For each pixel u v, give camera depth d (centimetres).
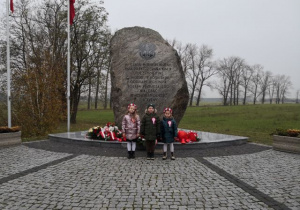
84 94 3061
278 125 2075
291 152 918
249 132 1681
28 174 636
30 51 2112
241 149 988
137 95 1110
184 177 620
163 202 474
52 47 1900
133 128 814
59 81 1591
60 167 701
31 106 1519
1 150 936
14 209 443
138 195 506
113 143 989
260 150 971
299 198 496
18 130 1073
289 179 612
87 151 920
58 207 451
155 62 1127
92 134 1075
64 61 2148
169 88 1109
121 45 1157
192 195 508
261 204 468
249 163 763
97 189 536
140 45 1144
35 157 822
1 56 2100
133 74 1123
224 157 841
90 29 2478
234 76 5888
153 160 792
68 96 1469
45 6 2303
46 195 504
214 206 459
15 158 808
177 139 1006
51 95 1545
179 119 1138
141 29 1182
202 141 1031
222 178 614
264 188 549
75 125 2353
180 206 458
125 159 802
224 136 1197
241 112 3325
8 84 1244
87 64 2495
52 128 1564
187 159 809
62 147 995
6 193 513
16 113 1552
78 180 593
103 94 2769
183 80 1125
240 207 455
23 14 2188
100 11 2459
